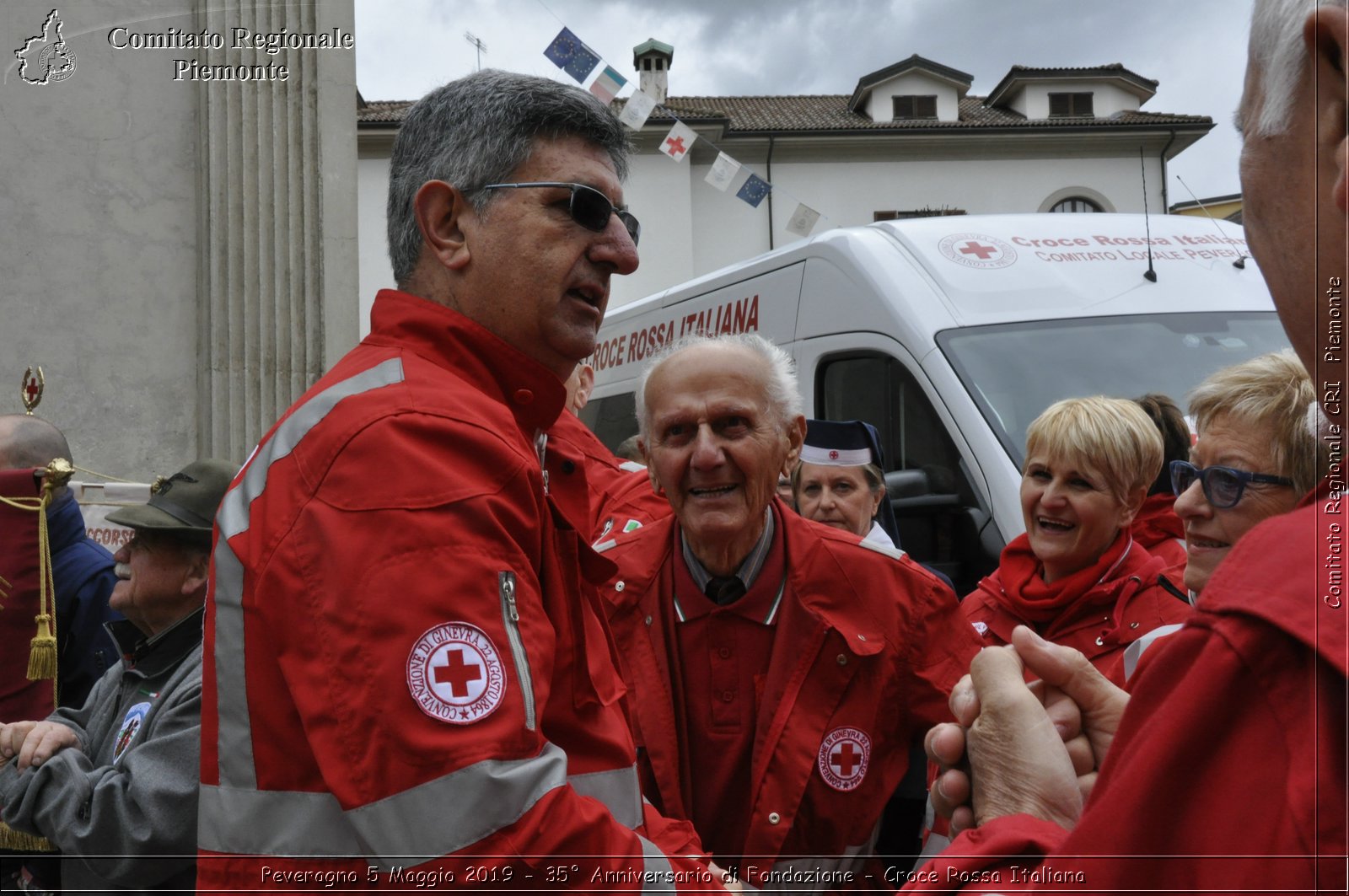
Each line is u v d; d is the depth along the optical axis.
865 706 2.00
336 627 1.16
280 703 1.22
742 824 2.03
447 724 1.12
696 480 2.02
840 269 5.51
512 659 1.18
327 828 1.20
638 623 2.10
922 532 4.72
